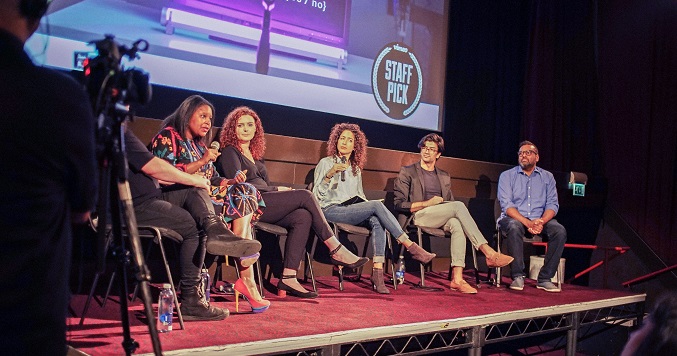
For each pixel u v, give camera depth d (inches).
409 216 159.6
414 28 205.2
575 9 238.8
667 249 219.8
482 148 226.7
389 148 201.9
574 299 155.4
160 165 97.3
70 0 131.4
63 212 39.5
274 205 127.0
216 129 135.6
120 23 139.6
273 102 169.5
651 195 225.0
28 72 37.4
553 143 232.8
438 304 133.3
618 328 184.5
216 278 139.3
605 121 239.9
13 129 35.9
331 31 182.5
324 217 131.8
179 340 88.4
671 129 221.3
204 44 155.2
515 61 234.7
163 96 150.3
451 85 217.5
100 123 48.2
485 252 154.6
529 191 178.5
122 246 52.3
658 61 225.8
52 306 37.9
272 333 95.8
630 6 233.6
